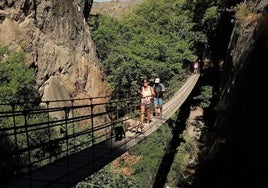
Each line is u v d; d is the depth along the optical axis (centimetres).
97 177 1928
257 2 1809
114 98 3416
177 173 2395
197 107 3569
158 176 2462
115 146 1195
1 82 1683
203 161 1658
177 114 3259
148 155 2698
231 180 967
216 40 4019
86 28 3197
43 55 2409
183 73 4025
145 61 3581
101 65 3366
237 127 1158
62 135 1808
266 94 1007
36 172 850
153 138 2898
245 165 924
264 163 823
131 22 6209
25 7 2297
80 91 2777
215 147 1475
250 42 1580
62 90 2498
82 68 2852
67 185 750
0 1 2138
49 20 2527
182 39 4578
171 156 2733
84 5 3231
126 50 3712
